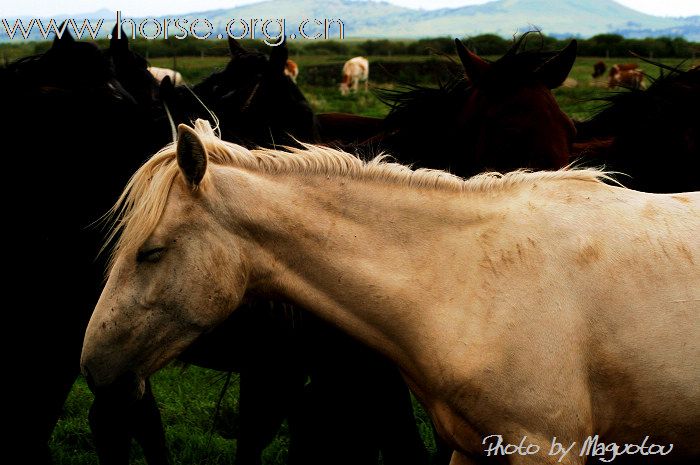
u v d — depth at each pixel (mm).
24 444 3764
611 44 52000
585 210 2879
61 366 3832
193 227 2742
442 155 4375
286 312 3512
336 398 3814
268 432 4219
